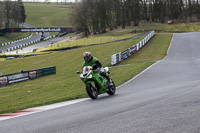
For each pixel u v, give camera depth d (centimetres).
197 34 5928
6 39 11431
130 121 432
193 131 338
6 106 1074
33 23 15988
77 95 1105
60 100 992
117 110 566
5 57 5978
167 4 12600
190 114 433
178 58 2897
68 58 4272
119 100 770
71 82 1891
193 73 1691
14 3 14288
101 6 10444
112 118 477
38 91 1605
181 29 9631
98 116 516
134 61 3002
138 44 3978
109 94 1024
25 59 4869
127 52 3419
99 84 917
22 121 564
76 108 695
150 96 781
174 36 5784
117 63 3048
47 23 16062
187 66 2153
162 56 3169
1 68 4228
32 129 457
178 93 763
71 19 10594
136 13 11650
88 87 878
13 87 2080
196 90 772
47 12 18925
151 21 12288
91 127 420
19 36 12581
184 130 346
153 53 3516
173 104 554
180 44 4316
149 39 5212
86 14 10219
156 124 392
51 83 2020
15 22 14388
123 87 1305
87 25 10875
